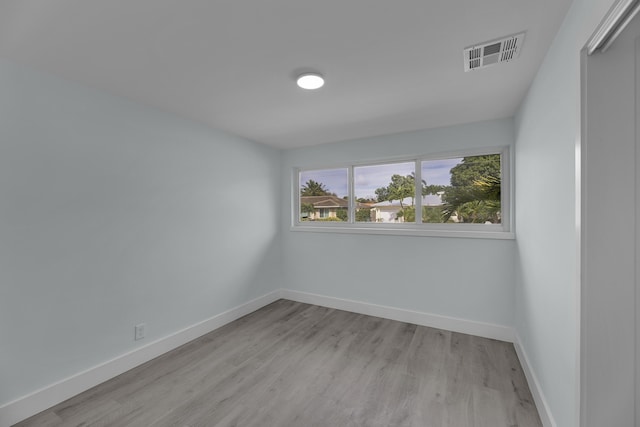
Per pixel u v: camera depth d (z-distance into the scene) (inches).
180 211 102.3
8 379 64.0
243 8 47.6
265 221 143.9
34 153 67.6
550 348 61.1
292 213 153.9
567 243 50.9
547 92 61.9
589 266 42.8
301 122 108.7
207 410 69.4
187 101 88.4
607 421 42.8
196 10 48.1
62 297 72.5
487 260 108.2
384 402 72.2
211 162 114.3
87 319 77.3
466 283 111.9
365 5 47.1
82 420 65.7
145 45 58.7
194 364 89.8
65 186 73.0
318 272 145.3
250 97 85.6
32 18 49.8
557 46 54.9
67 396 72.8
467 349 98.8
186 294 104.7
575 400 45.7
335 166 144.6
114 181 83.1
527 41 57.6
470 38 56.8
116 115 83.5
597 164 42.3
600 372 42.8
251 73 71.1
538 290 71.2
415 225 125.0
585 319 43.2
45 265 69.5
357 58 64.3
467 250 111.6
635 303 41.3
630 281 41.4
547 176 62.7
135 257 88.5
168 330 98.3
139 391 76.4
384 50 61.1
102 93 80.4
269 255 147.3
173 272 100.0
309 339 107.2
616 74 41.6
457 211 117.3
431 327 117.4
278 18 50.5
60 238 72.1
